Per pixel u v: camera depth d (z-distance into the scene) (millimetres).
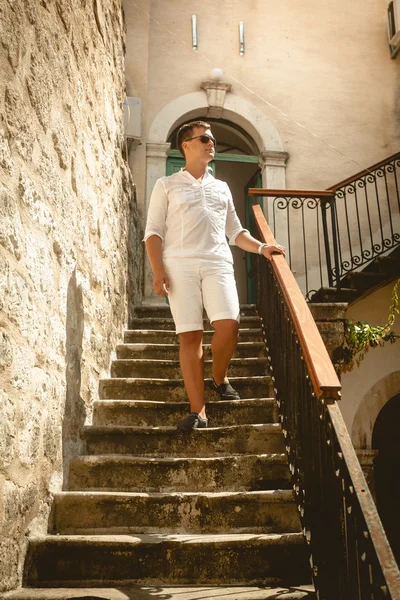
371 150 7406
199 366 3020
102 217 3967
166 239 3062
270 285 3840
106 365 3898
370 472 5902
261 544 2289
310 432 2314
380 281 5531
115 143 4707
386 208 7281
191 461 2822
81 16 3502
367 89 7586
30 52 2475
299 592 2070
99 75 4062
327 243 5699
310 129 7395
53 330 2662
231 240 3279
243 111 7293
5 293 2053
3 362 2002
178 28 7453
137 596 2021
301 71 7551
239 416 3279
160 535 2424
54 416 2641
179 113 7160
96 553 2264
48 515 2496
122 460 2814
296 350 2617
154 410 3375
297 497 2502
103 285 3912
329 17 7777
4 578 2012
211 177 3221
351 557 1746
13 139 2229
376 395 6086
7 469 2037
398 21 7465
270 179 7176
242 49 7473
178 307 2953
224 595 2041
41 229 2535
